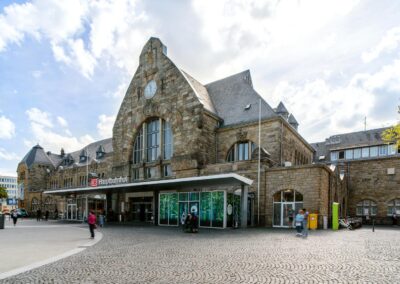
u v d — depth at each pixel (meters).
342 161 39.75
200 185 29.27
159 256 11.70
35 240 17.53
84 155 68.38
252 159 28.75
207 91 42.84
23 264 10.50
